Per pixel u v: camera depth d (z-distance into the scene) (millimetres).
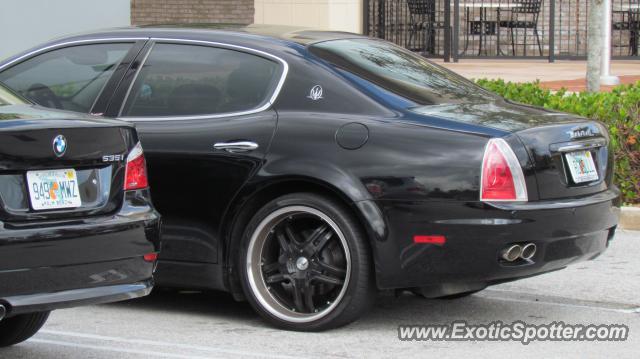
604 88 16969
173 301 7363
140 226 5527
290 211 6398
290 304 6598
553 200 6246
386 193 6148
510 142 6105
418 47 23219
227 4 19609
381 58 7059
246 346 6199
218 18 19641
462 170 6055
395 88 6625
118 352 6086
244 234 6527
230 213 6578
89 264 5297
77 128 5344
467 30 23500
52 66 7328
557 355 6078
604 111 10297
